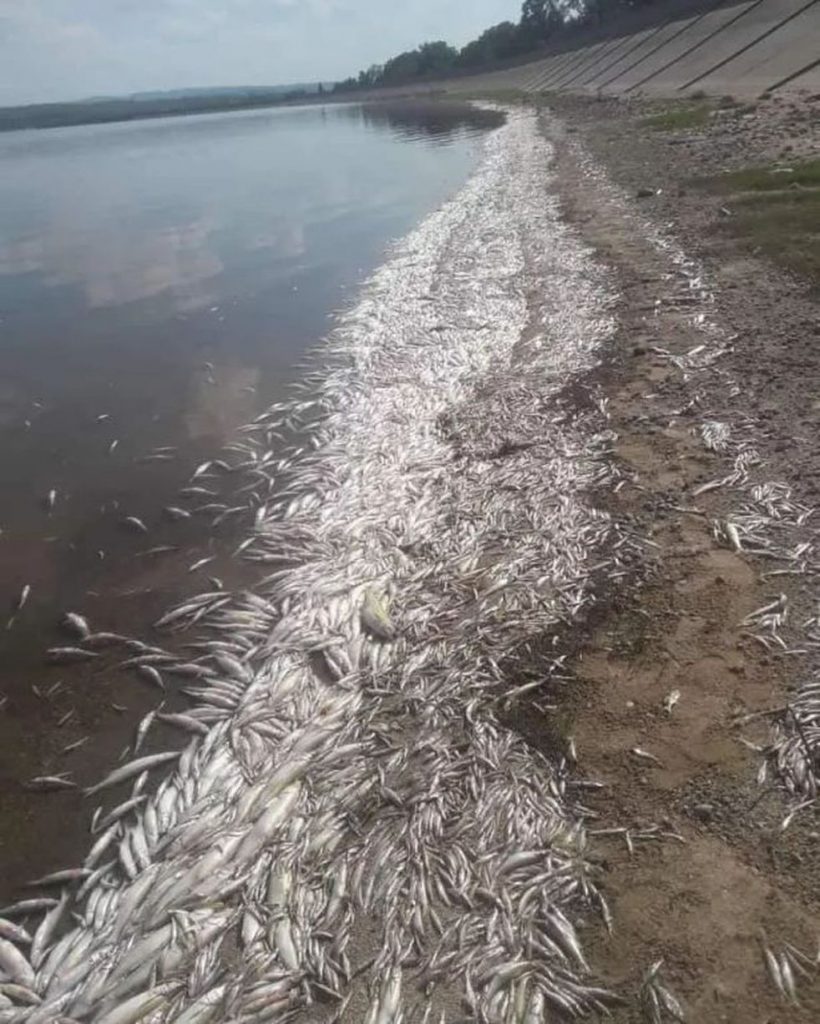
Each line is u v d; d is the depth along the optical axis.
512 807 4.95
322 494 8.78
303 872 4.76
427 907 4.48
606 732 5.34
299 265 18.77
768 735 5.09
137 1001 4.16
